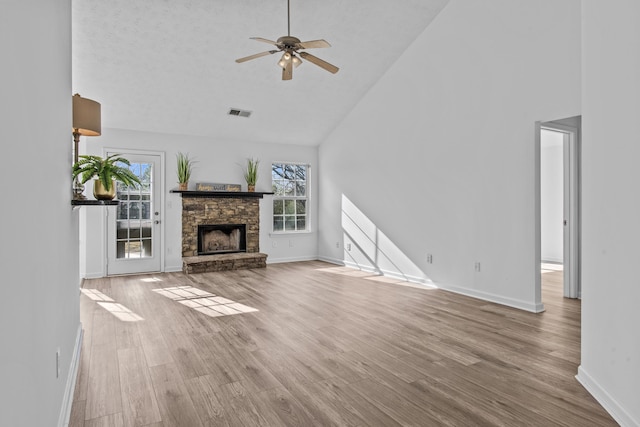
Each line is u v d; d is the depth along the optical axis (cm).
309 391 232
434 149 522
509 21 422
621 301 196
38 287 134
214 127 671
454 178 492
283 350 297
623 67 197
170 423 198
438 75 513
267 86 593
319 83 609
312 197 801
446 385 239
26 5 121
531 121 402
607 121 212
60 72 206
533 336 328
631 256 189
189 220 676
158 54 496
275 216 769
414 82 553
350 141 699
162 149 659
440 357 283
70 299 249
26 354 114
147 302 448
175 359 280
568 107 369
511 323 364
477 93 460
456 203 491
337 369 263
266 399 222
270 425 196
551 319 377
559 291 501
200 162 690
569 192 462
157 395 227
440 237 516
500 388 235
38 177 138
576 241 460
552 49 382
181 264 669
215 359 280
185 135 678
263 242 750
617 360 199
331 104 667
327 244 777
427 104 532
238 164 725
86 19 432
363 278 596
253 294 488
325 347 304
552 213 807
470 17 466
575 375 252
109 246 617
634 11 188
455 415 205
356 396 226
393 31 528
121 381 245
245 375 254
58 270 188
